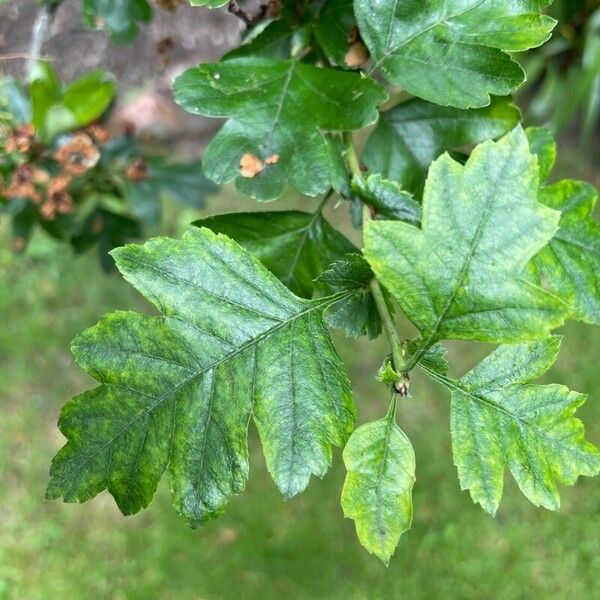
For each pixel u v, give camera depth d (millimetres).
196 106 194
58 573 558
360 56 211
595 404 583
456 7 187
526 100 570
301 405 168
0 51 345
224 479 167
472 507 562
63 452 166
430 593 536
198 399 168
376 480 159
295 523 562
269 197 190
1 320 660
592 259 190
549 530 549
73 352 167
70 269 677
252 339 170
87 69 389
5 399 631
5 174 329
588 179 669
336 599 539
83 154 315
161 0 273
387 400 605
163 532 568
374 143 215
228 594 546
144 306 663
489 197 148
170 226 678
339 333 626
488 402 165
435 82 186
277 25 225
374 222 148
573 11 393
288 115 194
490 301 148
